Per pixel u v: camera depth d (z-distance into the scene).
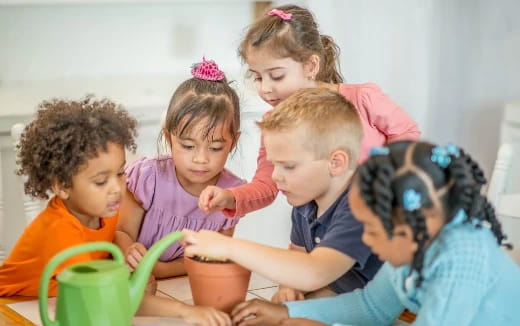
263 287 1.40
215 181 1.64
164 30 2.64
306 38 1.64
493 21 2.84
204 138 1.50
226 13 2.72
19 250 1.38
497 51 2.86
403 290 1.12
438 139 2.90
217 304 1.18
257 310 1.18
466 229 1.03
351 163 1.28
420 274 1.04
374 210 0.98
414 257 1.01
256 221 2.54
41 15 2.45
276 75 1.65
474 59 2.86
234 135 1.57
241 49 1.70
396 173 0.99
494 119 2.91
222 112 1.51
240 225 2.51
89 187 1.31
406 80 2.80
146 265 1.11
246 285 1.19
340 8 2.63
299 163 1.24
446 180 1.00
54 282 1.35
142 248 1.44
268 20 1.65
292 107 1.25
